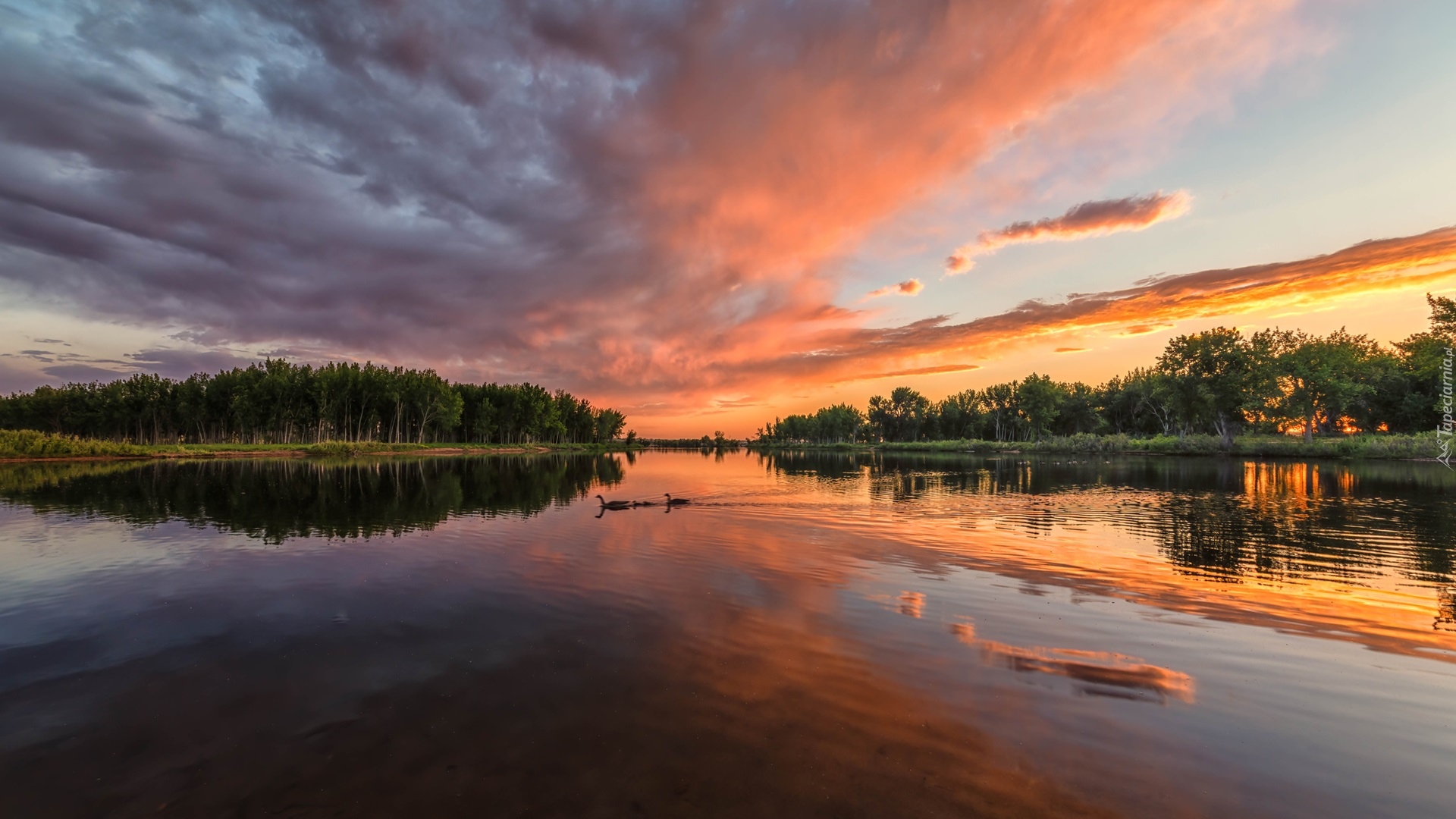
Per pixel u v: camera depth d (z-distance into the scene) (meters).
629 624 9.80
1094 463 61.19
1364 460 54.31
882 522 21.19
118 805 5.14
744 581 12.63
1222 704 6.86
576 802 5.08
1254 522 20.03
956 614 10.22
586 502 27.84
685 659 8.27
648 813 4.91
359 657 8.45
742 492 33.28
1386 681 7.46
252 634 9.48
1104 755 5.79
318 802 5.16
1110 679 7.55
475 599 11.33
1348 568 13.40
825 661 8.17
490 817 4.91
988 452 109.56
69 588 12.20
